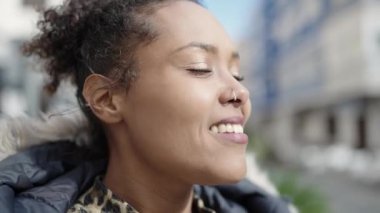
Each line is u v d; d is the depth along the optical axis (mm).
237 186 1622
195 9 1341
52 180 1384
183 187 1341
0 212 1166
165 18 1302
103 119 1349
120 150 1370
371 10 21484
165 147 1243
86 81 1359
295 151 26828
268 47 38750
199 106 1231
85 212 1314
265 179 1873
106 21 1350
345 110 24938
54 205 1253
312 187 4805
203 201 1568
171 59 1260
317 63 27422
